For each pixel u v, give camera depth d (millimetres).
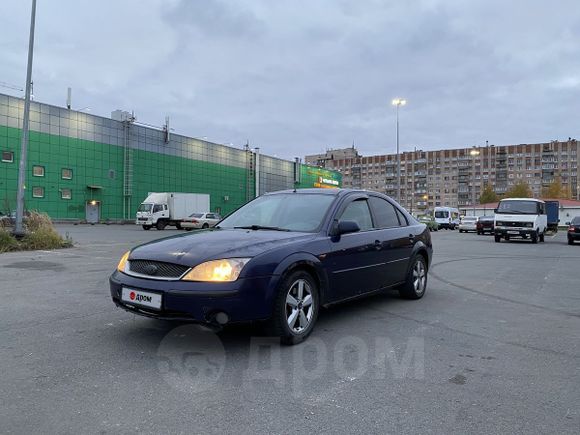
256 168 61719
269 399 3148
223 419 2842
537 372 3770
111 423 2764
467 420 2891
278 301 4180
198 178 53406
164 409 2965
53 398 3104
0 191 35094
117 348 4168
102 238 20766
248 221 5547
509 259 13336
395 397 3221
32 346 4207
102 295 6629
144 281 4078
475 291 7672
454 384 3482
